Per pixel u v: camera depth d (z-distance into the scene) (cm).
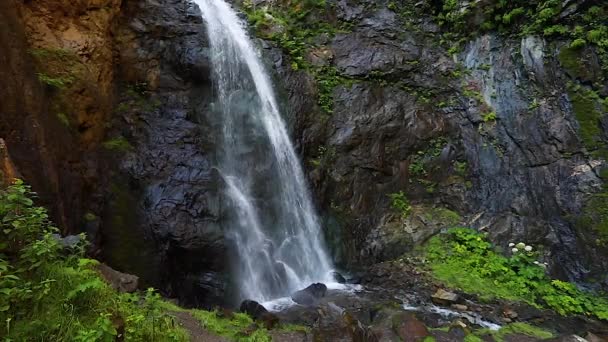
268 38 1382
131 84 1008
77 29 880
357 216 1152
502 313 783
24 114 602
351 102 1310
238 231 909
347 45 1435
